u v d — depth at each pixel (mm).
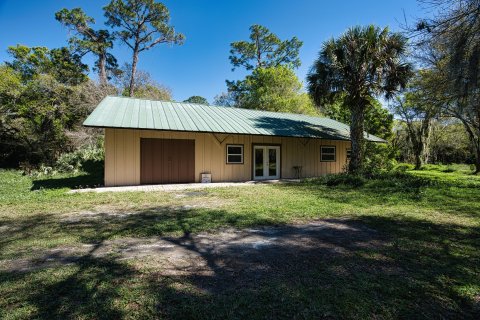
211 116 14305
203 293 2730
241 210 6703
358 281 3010
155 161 12273
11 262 3521
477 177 15617
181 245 4262
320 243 4371
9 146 19031
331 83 13781
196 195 9125
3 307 2457
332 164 17562
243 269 3357
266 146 15164
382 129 23375
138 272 3229
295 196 8875
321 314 2385
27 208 6910
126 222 5570
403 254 3877
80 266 3363
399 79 12578
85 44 26047
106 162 11344
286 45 32844
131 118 11406
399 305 2541
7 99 18156
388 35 12625
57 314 2350
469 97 5703
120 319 2291
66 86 20594
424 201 7918
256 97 28141
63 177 13914
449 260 3664
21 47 24562
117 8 26281
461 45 4820
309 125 17453
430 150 32531
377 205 7469
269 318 2328
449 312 2461
